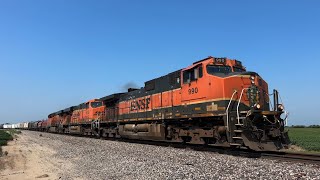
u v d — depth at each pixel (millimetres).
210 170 10727
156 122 22484
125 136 27828
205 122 16953
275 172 9445
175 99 19703
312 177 8570
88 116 40625
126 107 28422
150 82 23625
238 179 9094
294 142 23094
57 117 62062
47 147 28953
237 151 15062
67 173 14391
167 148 18078
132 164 13820
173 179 10102
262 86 15969
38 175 14680
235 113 14344
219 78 15414
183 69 18766
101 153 19391
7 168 17297
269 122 13945
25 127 110000
